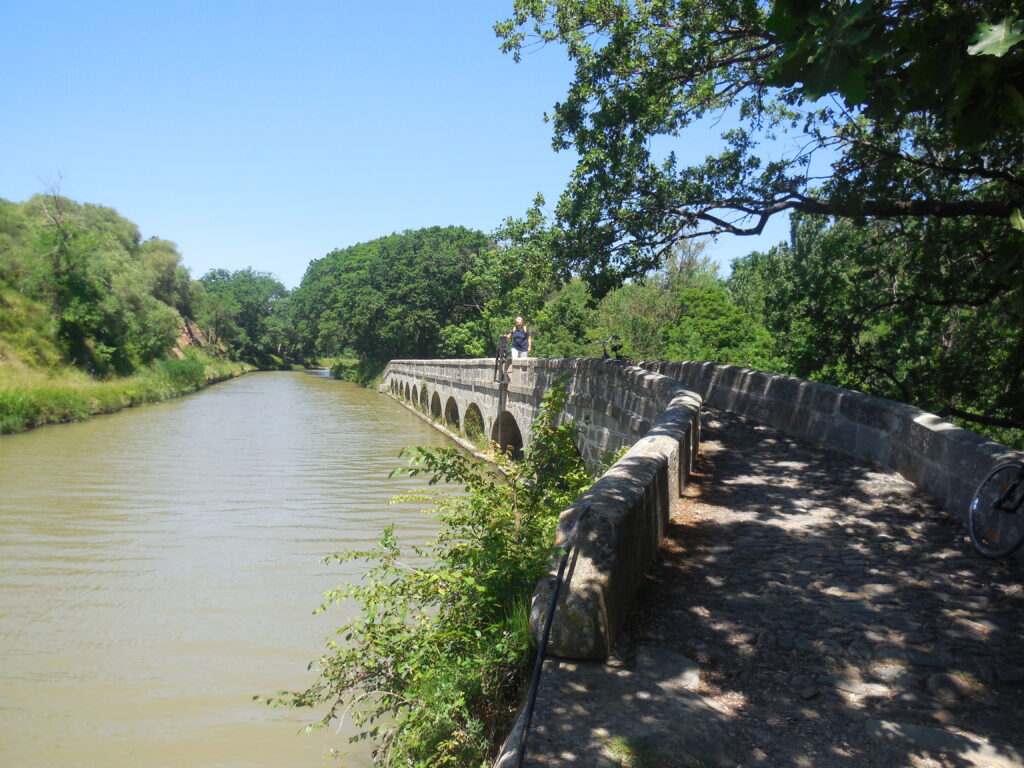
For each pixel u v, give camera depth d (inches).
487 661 187.8
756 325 1259.8
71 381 1678.2
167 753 283.0
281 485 798.5
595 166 472.1
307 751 282.5
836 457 369.4
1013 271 242.2
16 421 1221.7
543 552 218.2
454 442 1141.7
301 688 335.0
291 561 517.3
